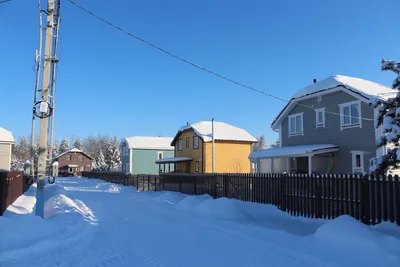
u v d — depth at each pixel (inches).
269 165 1086.4
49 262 257.9
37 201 416.5
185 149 1660.9
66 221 404.2
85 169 3508.9
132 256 276.4
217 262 258.5
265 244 313.1
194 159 1562.5
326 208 421.1
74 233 360.2
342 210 396.5
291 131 1010.7
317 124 910.4
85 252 289.7
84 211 543.8
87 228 393.4
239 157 1530.5
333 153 850.1
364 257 263.6
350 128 808.9
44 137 426.9
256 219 453.4
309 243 310.8
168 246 310.7
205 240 334.3
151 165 2229.3
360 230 298.7
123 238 346.0
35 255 277.4
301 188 462.0
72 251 292.5
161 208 586.6
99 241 332.8
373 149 746.2
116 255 279.4
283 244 311.9
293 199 474.6
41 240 310.8
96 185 1403.8
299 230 371.6
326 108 883.4
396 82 408.5
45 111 426.0
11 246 283.4
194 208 535.5
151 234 365.7
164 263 256.4
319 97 903.7
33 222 345.1
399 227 322.0
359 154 781.9
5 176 487.8
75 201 690.2
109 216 495.8
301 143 967.6
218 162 1485.0
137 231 382.9
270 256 274.1
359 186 376.5
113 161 3484.3
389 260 250.1
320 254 276.2
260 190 550.3
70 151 3464.6
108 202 688.4
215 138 1470.2
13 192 609.9
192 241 330.6
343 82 839.7
